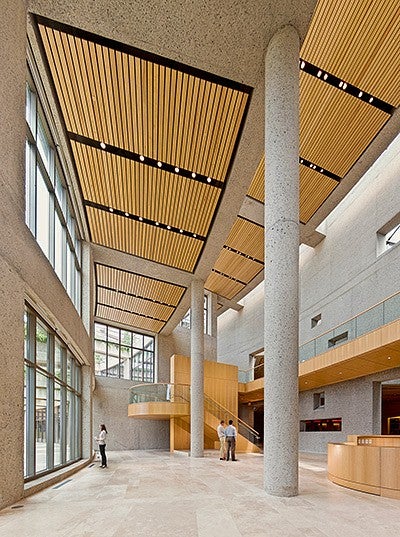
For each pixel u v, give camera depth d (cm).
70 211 1220
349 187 1348
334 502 537
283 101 631
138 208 1179
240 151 901
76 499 559
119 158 980
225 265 2000
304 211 1512
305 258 2059
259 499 550
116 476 843
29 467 689
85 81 767
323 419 1802
